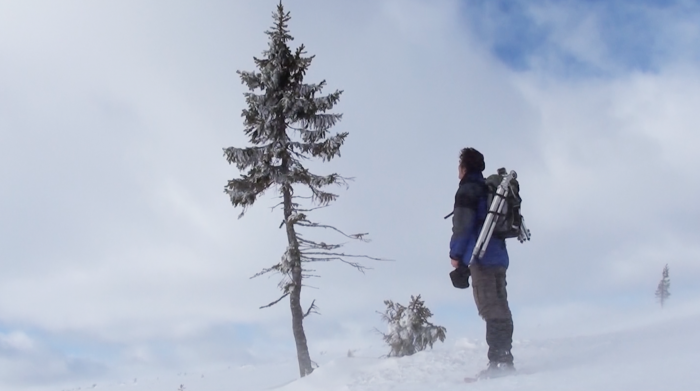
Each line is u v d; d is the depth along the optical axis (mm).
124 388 28641
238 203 18656
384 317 13250
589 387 3295
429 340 12625
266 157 18516
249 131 19359
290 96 18531
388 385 5918
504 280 5648
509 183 5699
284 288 17875
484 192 5742
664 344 4793
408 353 12656
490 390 3969
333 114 18969
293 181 18219
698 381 2916
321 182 18531
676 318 6648
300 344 17688
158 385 27844
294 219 17688
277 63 19250
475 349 7590
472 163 5859
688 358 3645
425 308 13102
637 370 3559
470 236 5676
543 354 6176
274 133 18750
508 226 5562
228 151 18438
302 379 9125
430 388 5102
